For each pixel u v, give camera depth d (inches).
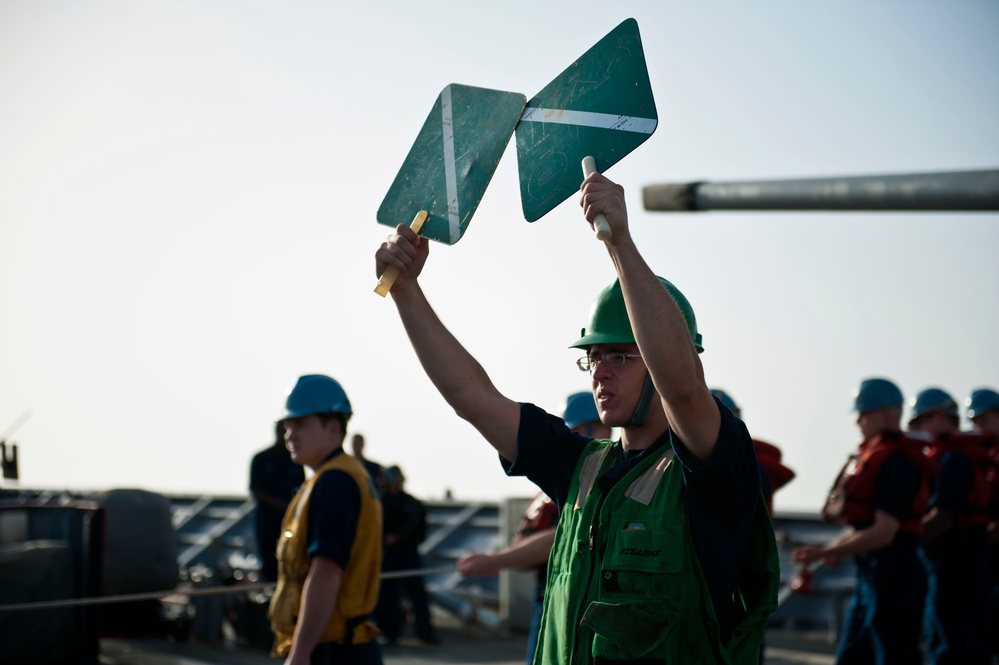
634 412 120.5
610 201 106.1
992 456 340.2
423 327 133.9
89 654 374.9
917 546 272.5
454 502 605.3
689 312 127.4
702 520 112.6
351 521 187.5
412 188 130.5
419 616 450.6
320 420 195.8
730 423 110.4
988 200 242.2
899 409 280.8
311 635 181.9
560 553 123.3
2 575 362.0
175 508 796.6
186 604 466.0
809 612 445.1
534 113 121.5
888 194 261.4
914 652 268.4
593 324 124.4
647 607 112.1
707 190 317.7
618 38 115.0
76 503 453.4
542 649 121.8
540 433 131.1
